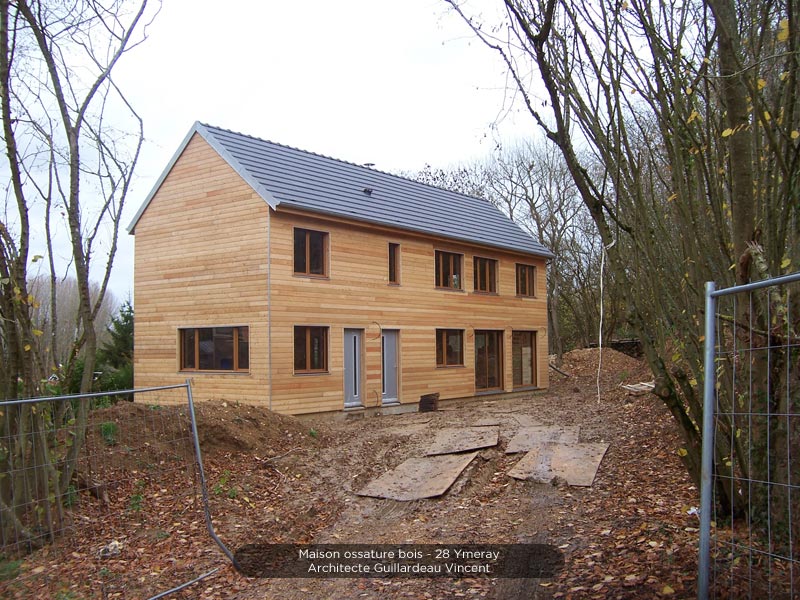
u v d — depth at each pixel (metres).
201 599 5.17
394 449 10.68
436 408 18.34
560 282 36.88
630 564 4.89
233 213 15.39
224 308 15.44
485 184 38.28
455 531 6.54
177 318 16.36
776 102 3.92
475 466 9.09
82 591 5.16
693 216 4.68
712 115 4.58
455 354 20.80
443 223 20.66
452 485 8.26
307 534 6.83
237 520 7.22
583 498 7.22
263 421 11.23
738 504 5.07
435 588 5.11
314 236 16.16
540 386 24.62
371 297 17.42
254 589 5.36
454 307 20.55
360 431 12.72
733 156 4.21
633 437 9.73
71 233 6.66
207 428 9.77
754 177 4.32
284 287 15.02
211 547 6.31
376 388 17.42
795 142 3.97
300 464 9.63
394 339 18.41
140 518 6.96
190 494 7.87
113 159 6.86
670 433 9.16
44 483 5.87
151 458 8.50
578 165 4.75
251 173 15.14
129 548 6.13
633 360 28.27
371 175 21.08
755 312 4.05
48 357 6.76
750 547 3.69
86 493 7.02
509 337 23.06
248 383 14.88
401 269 18.56
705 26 4.26
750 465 3.79
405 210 19.66
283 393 14.78
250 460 9.55
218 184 15.70
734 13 4.11
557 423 12.05
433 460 9.64
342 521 7.29
